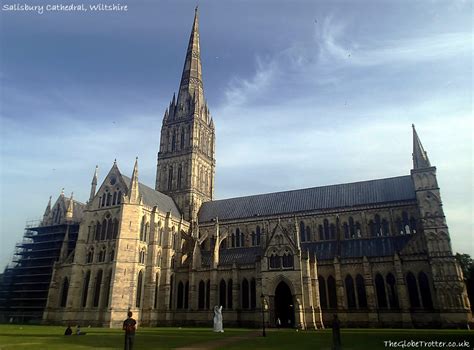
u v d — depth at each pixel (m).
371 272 73.50
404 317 67.88
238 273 82.31
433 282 68.62
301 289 69.75
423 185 75.75
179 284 90.81
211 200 121.06
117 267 78.56
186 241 99.75
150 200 95.38
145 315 82.06
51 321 85.06
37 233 116.44
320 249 84.56
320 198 96.75
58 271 89.75
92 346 33.94
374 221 85.00
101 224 87.94
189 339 42.97
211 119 129.88
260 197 107.06
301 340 41.25
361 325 70.62
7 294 107.81
